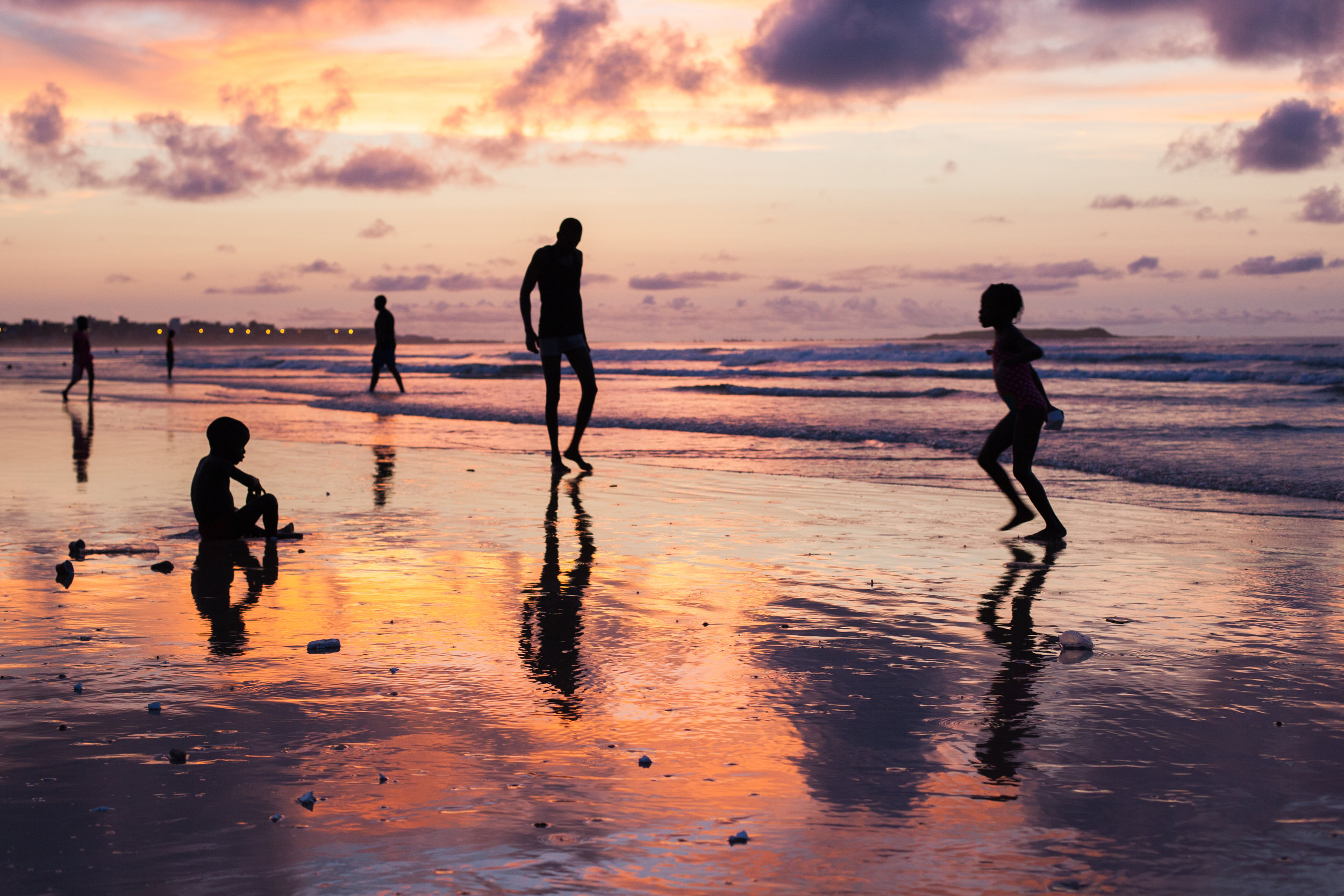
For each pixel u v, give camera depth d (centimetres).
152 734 274
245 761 255
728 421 1501
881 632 396
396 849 206
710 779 246
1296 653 366
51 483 851
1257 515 705
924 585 487
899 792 238
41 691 313
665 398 2206
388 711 296
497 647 370
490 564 534
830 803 231
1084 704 306
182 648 366
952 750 266
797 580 494
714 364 4828
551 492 818
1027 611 433
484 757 259
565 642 377
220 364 4741
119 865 198
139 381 3191
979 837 214
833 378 3309
